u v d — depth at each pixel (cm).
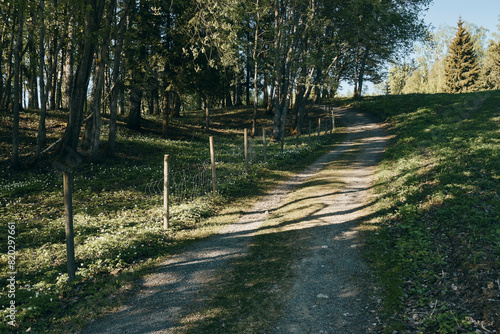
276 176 1683
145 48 2528
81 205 1201
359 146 2436
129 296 627
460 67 6328
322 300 592
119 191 1390
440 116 2862
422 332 473
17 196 1279
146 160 1986
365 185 1377
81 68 1638
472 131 1961
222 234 952
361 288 617
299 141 2903
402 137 2264
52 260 771
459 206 855
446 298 541
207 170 1739
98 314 570
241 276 695
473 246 659
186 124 3516
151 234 909
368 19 2961
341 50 3388
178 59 2606
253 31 3256
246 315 557
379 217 949
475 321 472
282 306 580
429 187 1071
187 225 1020
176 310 578
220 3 1722
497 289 516
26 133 2022
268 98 4719
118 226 990
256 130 3631
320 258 757
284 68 3109
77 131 1703
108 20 1691
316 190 1356
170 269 737
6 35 2464
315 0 2878
